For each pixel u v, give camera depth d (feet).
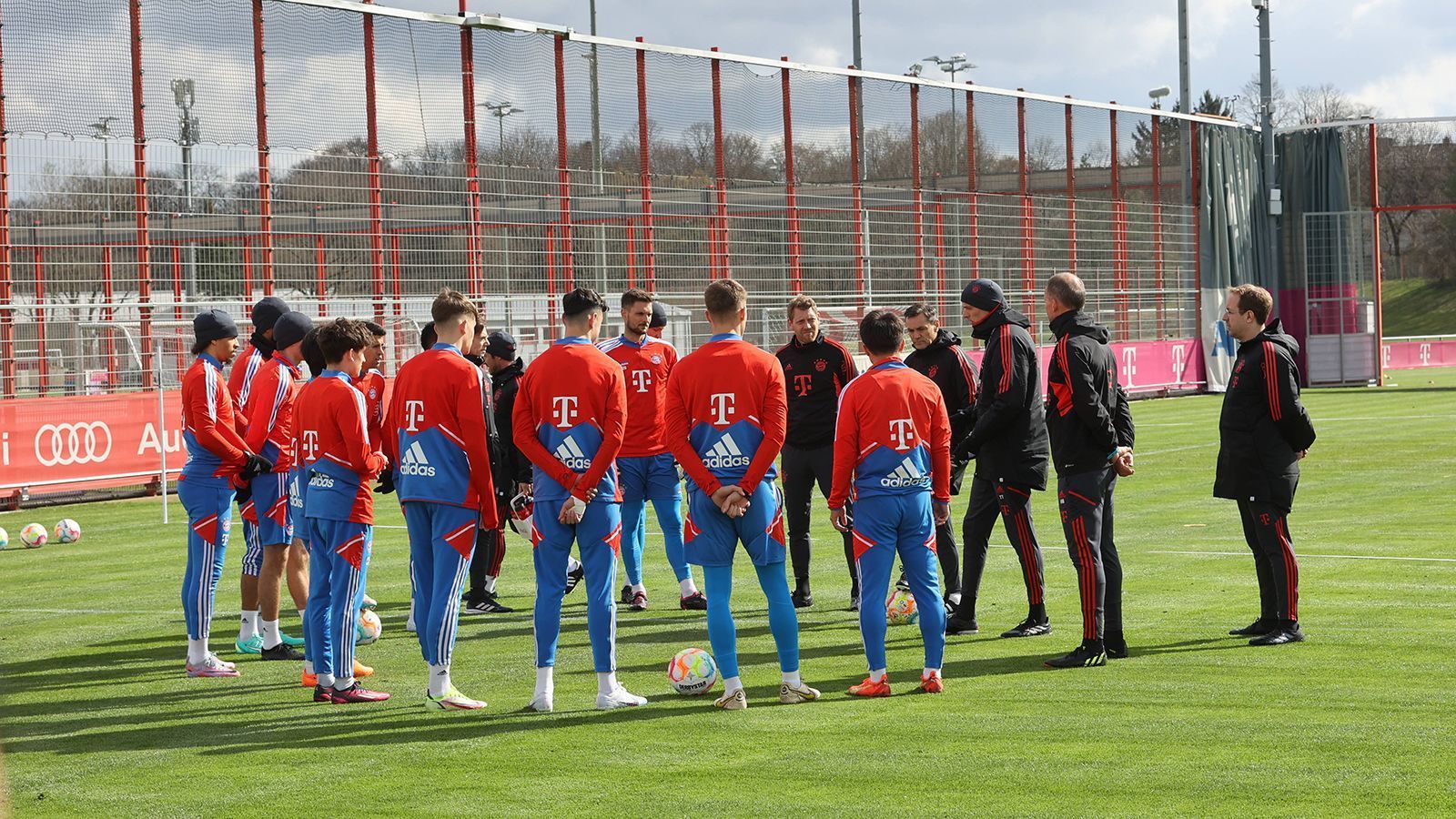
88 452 65.41
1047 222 122.01
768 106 95.96
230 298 70.18
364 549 26.89
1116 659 28.40
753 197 94.68
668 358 36.73
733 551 25.27
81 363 66.39
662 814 18.90
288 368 30.66
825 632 32.99
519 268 81.00
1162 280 134.82
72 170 65.98
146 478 67.72
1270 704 24.00
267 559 31.12
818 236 99.55
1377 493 55.31
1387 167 193.57
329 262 73.26
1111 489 28.58
